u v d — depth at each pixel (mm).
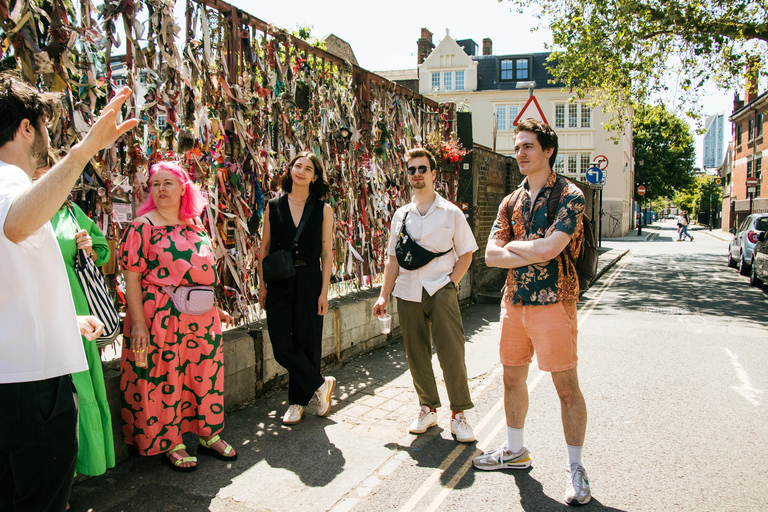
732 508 2498
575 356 2619
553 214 2588
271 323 3416
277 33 4039
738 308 8062
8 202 1380
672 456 3062
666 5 11148
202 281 2812
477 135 33500
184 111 3287
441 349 3234
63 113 2619
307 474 2828
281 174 4164
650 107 13875
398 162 6180
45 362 1524
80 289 2416
